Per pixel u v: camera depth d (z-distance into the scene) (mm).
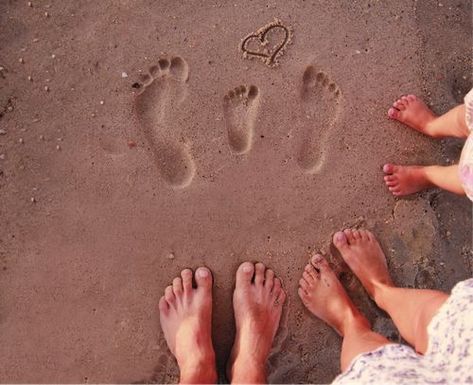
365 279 1037
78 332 1020
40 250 1029
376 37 1116
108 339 1021
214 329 1035
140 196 1046
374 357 822
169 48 1082
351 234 1054
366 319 1022
